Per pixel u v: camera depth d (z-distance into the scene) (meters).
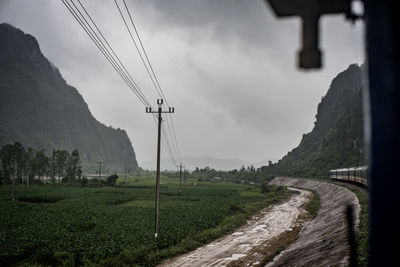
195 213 43.28
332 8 3.13
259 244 26.39
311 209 48.34
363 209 28.92
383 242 2.88
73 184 120.06
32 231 29.47
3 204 51.81
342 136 140.62
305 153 184.50
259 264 20.23
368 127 3.09
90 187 106.81
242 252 23.66
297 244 24.86
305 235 28.59
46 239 25.83
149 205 57.81
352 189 48.97
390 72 2.95
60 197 66.19
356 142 128.62
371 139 3.04
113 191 87.38
